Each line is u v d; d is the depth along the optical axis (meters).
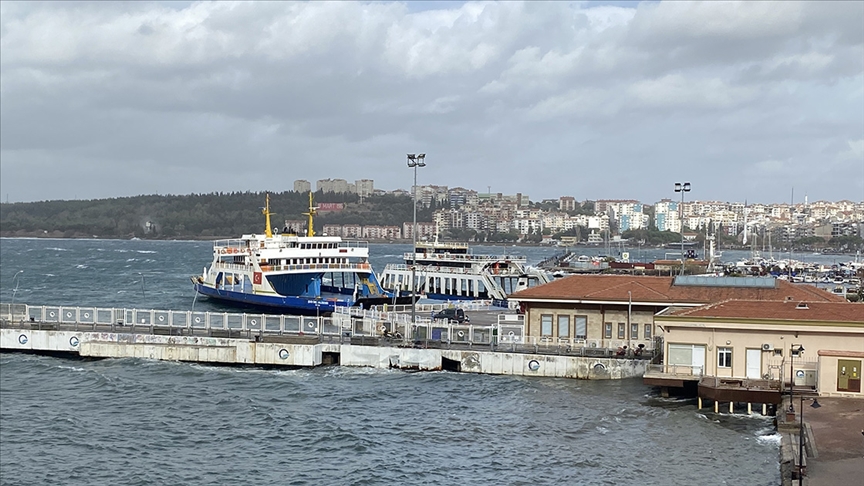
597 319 81.75
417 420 64.06
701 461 53.22
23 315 94.88
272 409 67.38
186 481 51.47
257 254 127.25
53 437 60.25
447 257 139.38
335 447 57.75
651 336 80.50
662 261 190.12
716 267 183.25
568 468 52.53
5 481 51.38
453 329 85.44
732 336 67.69
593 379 76.94
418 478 51.28
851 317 66.12
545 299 82.19
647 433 59.47
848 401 60.75
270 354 83.19
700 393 64.56
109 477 52.22
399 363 81.69
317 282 130.88
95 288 198.75
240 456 56.12
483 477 51.25
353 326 89.00
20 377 78.81
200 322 90.81
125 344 86.25
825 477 44.97
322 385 75.50
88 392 73.31
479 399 70.31
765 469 51.44
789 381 65.62
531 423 62.69
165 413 66.62
